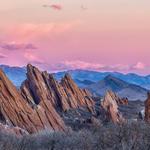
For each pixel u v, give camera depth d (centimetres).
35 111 7594
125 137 2739
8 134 3975
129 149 2559
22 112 7356
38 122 7369
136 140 2644
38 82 14475
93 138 2934
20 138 3512
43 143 3288
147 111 3850
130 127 2808
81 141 3022
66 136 3328
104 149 2698
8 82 8169
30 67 14812
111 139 2792
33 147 3206
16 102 7519
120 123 2930
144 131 2755
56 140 3262
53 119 7800
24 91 13000
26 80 14162
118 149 2659
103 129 3041
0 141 3225
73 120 9838
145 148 2591
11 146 3030
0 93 7644
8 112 7112
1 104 7188
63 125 7912
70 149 2922
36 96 13400
